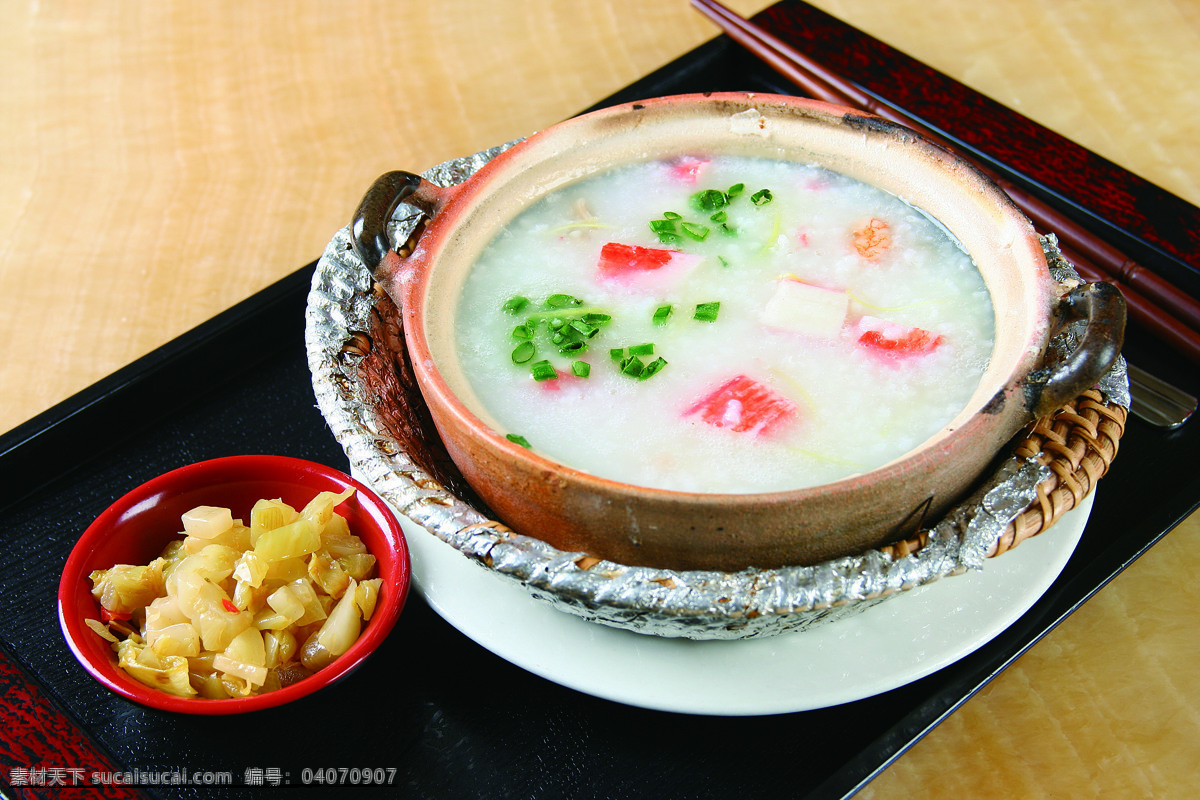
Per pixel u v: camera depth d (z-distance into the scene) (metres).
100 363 0.57
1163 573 0.48
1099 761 0.44
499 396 0.44
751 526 0.38
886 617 0.42
